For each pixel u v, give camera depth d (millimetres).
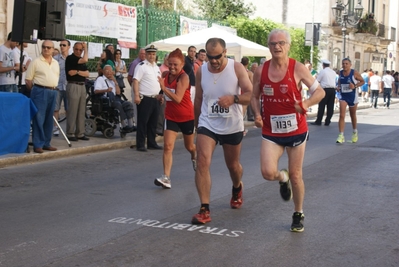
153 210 7148
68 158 11047
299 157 6074
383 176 9695
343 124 13984
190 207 7324
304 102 5684
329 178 9461
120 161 10906
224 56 6438
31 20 10828
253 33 28672
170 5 29484
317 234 6207
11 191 8156
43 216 6824
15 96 10289
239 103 6395
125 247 5652
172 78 8023
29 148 11180
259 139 15062
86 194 8039
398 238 6137
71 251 5516
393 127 18641
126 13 19031
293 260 5344
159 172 9852
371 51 46188
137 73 11812
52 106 10883
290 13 38344
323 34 36812
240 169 7004
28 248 5598
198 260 5293
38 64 10602
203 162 6488
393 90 44438
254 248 5672
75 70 12250
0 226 6375
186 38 16516
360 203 7723
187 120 8180
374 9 47250
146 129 12258
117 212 7035
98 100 13156
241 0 35312
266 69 5934
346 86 13797
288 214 7023
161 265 5145
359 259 5426
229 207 7352
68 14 16469
